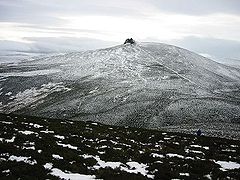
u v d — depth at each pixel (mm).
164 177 15547
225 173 17625
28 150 16547
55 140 21469
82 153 18672
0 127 22609
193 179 15797
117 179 13750
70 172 14500
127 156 19953
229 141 34625
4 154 15328
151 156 20656
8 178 11859
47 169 13914
